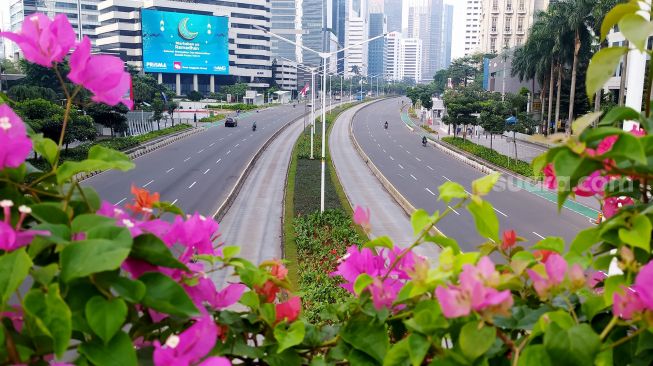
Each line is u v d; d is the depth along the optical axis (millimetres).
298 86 116938
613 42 15438
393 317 1335
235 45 95750
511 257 1535
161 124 56781
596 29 32156
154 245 1098
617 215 1305
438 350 1152
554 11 33969
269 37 101562
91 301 1005
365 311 1316
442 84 102562
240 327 1378
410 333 1246
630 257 1152
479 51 87062
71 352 1124
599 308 1259
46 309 976
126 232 1036
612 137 1254
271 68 105125
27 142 1127
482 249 1571
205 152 36875
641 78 6941
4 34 1264
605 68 1218
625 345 1249
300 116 69938
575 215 19469
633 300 1081
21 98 31125
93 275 1033
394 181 27719
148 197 1487
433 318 1156
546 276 1270
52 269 992
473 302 1016
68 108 1296
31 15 1290
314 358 1321
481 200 1342
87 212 1319
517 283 1203
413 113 77688
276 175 28844
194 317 1132
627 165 1180
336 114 73125
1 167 1117
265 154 37406
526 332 1345
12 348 1011
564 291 1278
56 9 92562
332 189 24641
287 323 1461
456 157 36844
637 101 6988
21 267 978
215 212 19781
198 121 62031
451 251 1277
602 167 1157
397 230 17812
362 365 1264
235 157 34500
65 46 1308
